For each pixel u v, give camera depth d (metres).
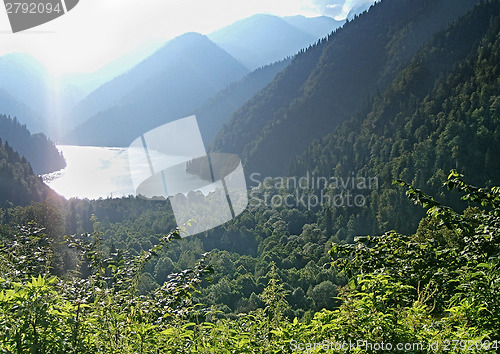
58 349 2.03
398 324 2.35
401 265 3.62
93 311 2.36
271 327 2.73
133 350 2.35
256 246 61.31
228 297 32.03
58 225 25.33
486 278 2.77
